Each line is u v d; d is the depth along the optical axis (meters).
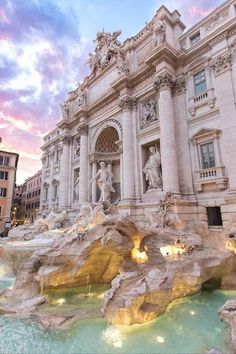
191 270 9.84
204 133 17.98
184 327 7.47
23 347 6.52
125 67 25.22
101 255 12.09
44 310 8.94
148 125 22.48
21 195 72.69
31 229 24.72
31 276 11.45
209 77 18.66
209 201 17.14
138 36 25.92
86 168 29.97
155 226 16.55
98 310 8.84
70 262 11.48
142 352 6.16
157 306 8.04
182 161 19.30
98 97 30.31
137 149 23.09
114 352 6.18
